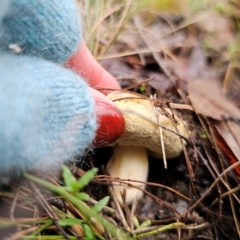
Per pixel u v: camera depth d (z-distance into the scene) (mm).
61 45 170
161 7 321
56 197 165
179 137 197
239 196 199
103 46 260
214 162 210
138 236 174
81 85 160
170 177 211
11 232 154
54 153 149
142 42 280
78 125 155
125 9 277
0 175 145
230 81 266
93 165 197
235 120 224
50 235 161
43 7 162
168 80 254
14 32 156
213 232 191
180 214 189
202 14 314
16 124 137
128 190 195
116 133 173
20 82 143
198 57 280
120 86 242
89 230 156
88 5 244
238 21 311
